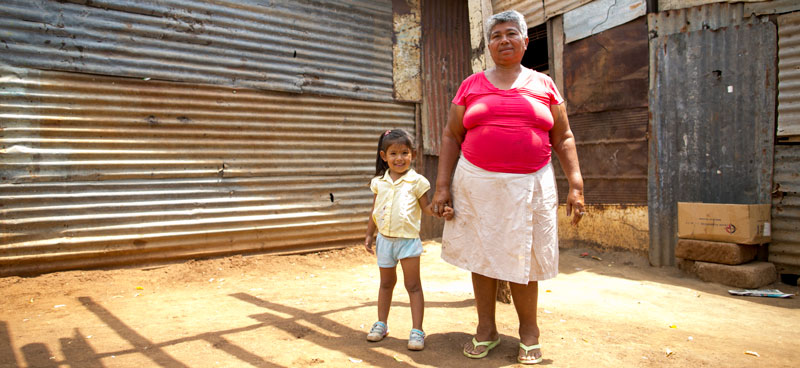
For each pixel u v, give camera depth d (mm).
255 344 3049
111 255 5199
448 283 5012
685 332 3383
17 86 4711
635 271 5629
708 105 5480
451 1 8156
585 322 3584
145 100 5410
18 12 4719
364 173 7188
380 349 2979
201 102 5770
